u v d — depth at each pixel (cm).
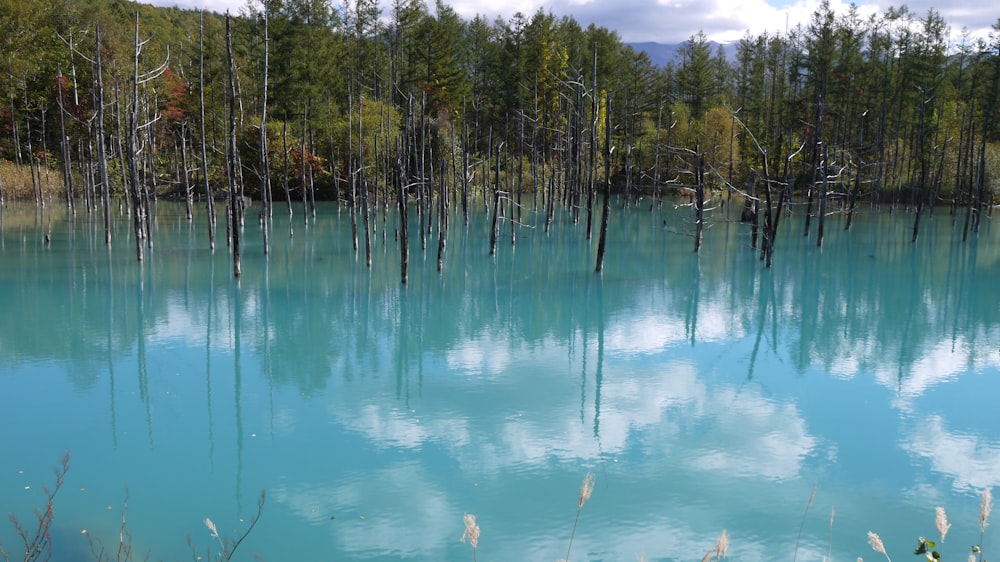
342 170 5606
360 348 1741
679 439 1174
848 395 1413
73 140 5553
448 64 7031
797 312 2202
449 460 1086
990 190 5250
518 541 853
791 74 6812
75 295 2241
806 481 1024
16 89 5609
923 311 2242
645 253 3334
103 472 1030
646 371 1563
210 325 1938
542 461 1082
